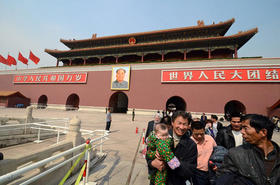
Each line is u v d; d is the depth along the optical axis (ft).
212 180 8.66
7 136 20.86
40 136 25.79
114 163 15.58
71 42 115.03
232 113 10.85
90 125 41.65
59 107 93.20
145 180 12.09
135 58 110.32
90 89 89.61
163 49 91.40
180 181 6.47
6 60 107.55
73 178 11.32
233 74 64.95
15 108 88.84
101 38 107.76
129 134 32.17
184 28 90.22
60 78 96.37
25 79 104.83
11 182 7.38
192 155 6.47
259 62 62.03
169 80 75.25
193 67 71.97
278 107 54.60
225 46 80.69
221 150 9.39
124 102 118.21
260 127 5.07
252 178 4.82
